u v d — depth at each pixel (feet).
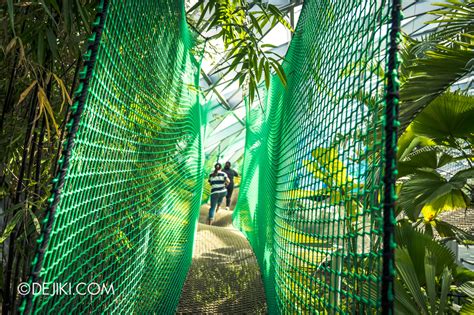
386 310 2.42
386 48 3.03
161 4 7.03
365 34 3.94
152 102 6.93
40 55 5.54
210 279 13.99
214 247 18.40
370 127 3.39
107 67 4.37
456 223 22.65
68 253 3.80
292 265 6.84
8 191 6.69
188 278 13.92
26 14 5.85
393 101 2.72
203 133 19.11
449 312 8.87
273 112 14.38
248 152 24.71
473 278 9.42
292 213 7.37
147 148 6.86
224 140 55.77
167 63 7.97
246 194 22.98
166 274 9.59
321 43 6.60
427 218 13.21
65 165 3.45
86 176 4.04
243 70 10.36
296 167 7.52
